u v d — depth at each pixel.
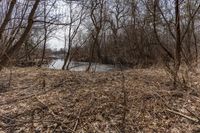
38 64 14.05
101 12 16.97
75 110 5.17
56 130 4.52
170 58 8.98
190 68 8.18
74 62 17.86
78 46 16.42
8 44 7.27
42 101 5.64
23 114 5.08
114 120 4.81
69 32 15.48
